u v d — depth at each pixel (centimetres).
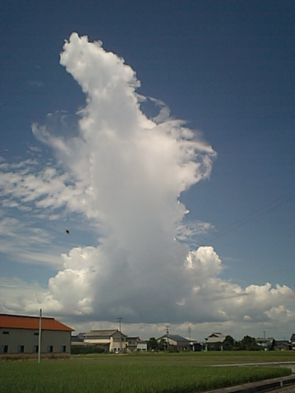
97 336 15225
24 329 8081
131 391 2003
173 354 10431
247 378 2911
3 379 2623
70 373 3209
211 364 5328
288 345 16225
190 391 2312
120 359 7288
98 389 2041
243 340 14662
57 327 8625
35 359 7512
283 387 2870
